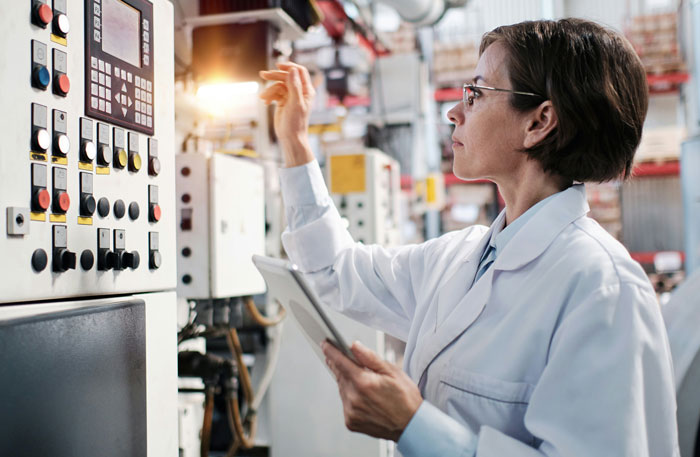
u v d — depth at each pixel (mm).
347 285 1134
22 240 715
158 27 1021
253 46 1951
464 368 803
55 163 766
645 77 836
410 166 4867
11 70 700
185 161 1675
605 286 696
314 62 4992
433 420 703
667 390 688
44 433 675
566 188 877
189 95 2012
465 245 1020
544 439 682
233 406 1737
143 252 960
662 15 5715
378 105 4746
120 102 900
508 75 847
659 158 5840
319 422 2457
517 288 798
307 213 1162
